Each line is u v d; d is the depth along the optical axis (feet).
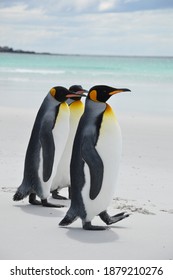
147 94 118.62
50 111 27.14
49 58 484.74
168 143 53.11
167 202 30.68
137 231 23.71
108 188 23.29
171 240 22.36
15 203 28.63
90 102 23.08
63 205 28.22
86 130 22.74
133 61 461.78
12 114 75.97
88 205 23.29
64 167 30.53
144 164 42.70
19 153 45.34
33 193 28.27
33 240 21.85
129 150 48.91
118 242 21.94
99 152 22.71
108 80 172.24
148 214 27.27
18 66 277.85
